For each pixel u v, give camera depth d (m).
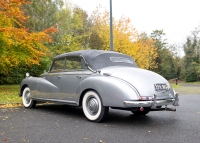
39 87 6.22
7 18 10.50
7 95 9.74
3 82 20.88
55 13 21.12
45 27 20.48
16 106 7.05
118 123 4.68
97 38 22.80
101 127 4.29
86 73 5.04
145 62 23.42
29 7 19.75
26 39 10.25
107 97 4.40
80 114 5.73
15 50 11.19
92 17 23.11
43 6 20.80
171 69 50.88
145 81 4.49
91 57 5.16
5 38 10.19
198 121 4.96
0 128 4.07
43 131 3.91
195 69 43.69
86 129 4.11
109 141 3.36
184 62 48.28
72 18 22.69
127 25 19.31
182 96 11.61
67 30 21.69
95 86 4.62
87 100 4.93
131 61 5.89
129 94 4.18
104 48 19.72
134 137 3.59
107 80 4.49
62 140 3.39
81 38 22.75
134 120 5.04
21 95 7.03
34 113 5.80
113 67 5.10
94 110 4.72
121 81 4.43
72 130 4.02
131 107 4.18
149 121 4.95
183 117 5.46
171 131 4.01
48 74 6.12
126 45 18.56
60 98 5.60
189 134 3.79
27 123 4.55
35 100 6.51
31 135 3.64
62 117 5.29
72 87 5.26
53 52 19.17
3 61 11.05
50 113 5.84
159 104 4.41
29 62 12.33
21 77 21.41
